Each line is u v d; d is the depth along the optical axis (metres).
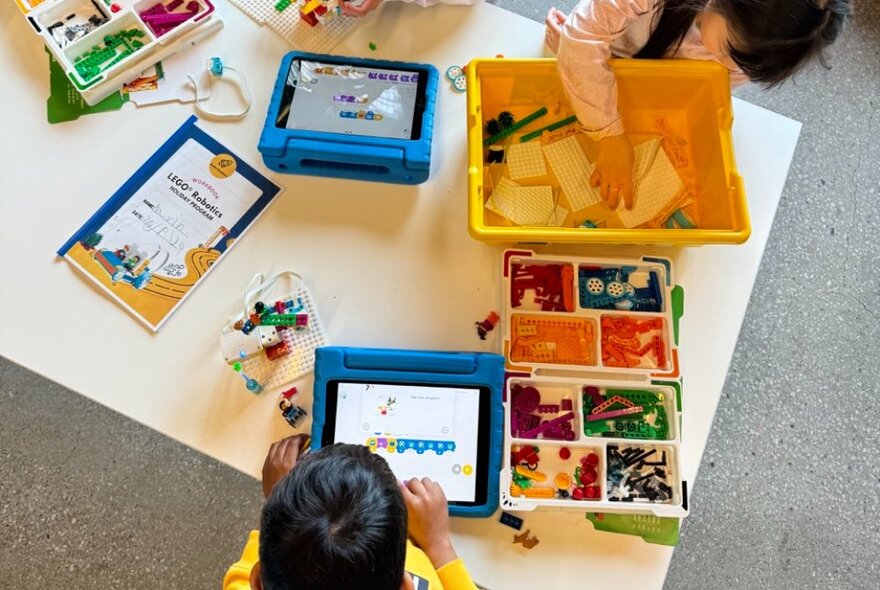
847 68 1.76
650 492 0.95
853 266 1.65
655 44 1.04
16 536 1.47
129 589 1.45
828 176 1.69
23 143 1.08
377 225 1.07
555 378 0.98
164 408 0.98
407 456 0.93
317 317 1.02
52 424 1.53
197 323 1.02
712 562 1.51
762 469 1.55
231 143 1.09
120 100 1.11
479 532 0.93
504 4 1.74
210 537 1.48
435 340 1.03
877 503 1.54
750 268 1.06
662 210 1.09
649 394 1.00
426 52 1.15
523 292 1.04
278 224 1.06
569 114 1.14
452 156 1.11
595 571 0.93
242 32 1.15
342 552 0.67
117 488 1.50
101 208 1.05
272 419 0.98
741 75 1.05
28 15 1.10
